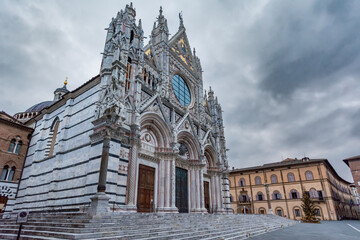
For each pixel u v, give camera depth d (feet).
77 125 88.58
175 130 104.99
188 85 145.69
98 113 77.56
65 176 81.51
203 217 74.23
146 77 106.52
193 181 115.96
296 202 221.87
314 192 216.95
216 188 138.10
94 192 65.98
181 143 118.52
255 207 241.55
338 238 58.49
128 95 86.53
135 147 80.59
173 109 112.68
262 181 245.65
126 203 72.43
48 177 90.53
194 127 126.41
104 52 92.02
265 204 236.84
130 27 98.27
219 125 167.43
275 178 239.71
